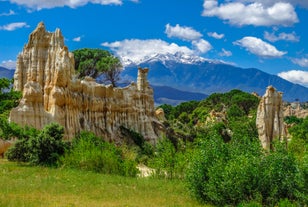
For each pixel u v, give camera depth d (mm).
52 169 45531
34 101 63719
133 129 84438
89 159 47812
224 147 34969
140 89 90938
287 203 29719
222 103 176375
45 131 51000
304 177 31047
